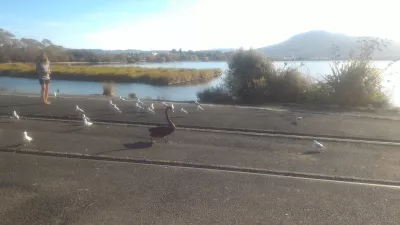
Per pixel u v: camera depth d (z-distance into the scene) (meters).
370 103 18.19
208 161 7.98
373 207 5.83
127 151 8.56
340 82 18.42
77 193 6.07
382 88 19.11
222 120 12.66
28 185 6.36
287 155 8.69
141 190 6.26
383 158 8.61
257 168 7.60
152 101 18.06
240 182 6.79
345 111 16.20
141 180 6.75
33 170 7.14
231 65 23.88
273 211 5.58
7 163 7.50
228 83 23.64
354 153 9.01
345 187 6.70
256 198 6.06
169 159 8.02
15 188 6.21
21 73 53.69
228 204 5.78
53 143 9.09
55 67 65.44
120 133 10.42
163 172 7.22
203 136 10.38
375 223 5.27
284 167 7.74
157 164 7.74
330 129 11.70
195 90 35.09
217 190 6.36
